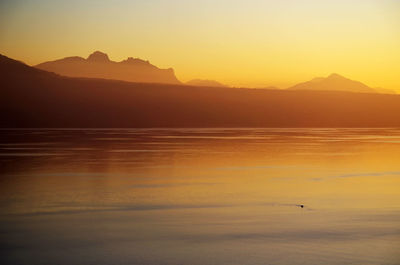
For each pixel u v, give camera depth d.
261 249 17.66
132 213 23.94
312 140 100.38
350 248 17.73
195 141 94.88
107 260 16.47
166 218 22.77
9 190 31.30
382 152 66.31
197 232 20.03
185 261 16.38
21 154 60.62
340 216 23.16
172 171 43.00
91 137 112.88
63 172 41.69
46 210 24.66
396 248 17.72
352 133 148.00
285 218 22.73
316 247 17.88
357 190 31.84
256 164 49.81
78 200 27.64
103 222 21.88
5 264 16.09
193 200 27.78
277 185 34.25
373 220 22.28
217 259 16.56
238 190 31.75
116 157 56.94
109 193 30.28
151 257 16.77
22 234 19.69
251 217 22.97
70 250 17.53
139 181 36.16
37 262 16.28
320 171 43.50
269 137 115.19
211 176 39.53
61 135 125.75
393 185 34.38
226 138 109.25
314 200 27.77
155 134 135.75
